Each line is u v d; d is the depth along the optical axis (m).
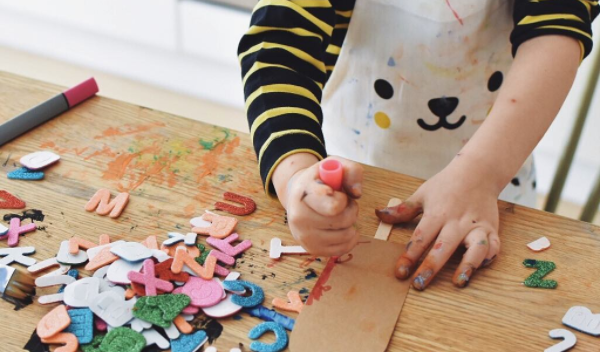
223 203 0.69
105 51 2.06
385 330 0.56
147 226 0.66
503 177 0.67
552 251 0.64
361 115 0.91
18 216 0.67
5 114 0.81
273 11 0.73
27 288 0.59
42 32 2.15
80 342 0.55
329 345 0.55
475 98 0.86
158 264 0.61
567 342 0.55
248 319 0.57
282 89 0.69
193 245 0.64
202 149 0.77
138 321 0.56
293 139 0.65
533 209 0.69
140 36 2.04
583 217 1.16
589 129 1.54
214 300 0.58
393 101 0.88
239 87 1.92
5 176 0.72
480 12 0.79
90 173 0.73
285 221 0.67
